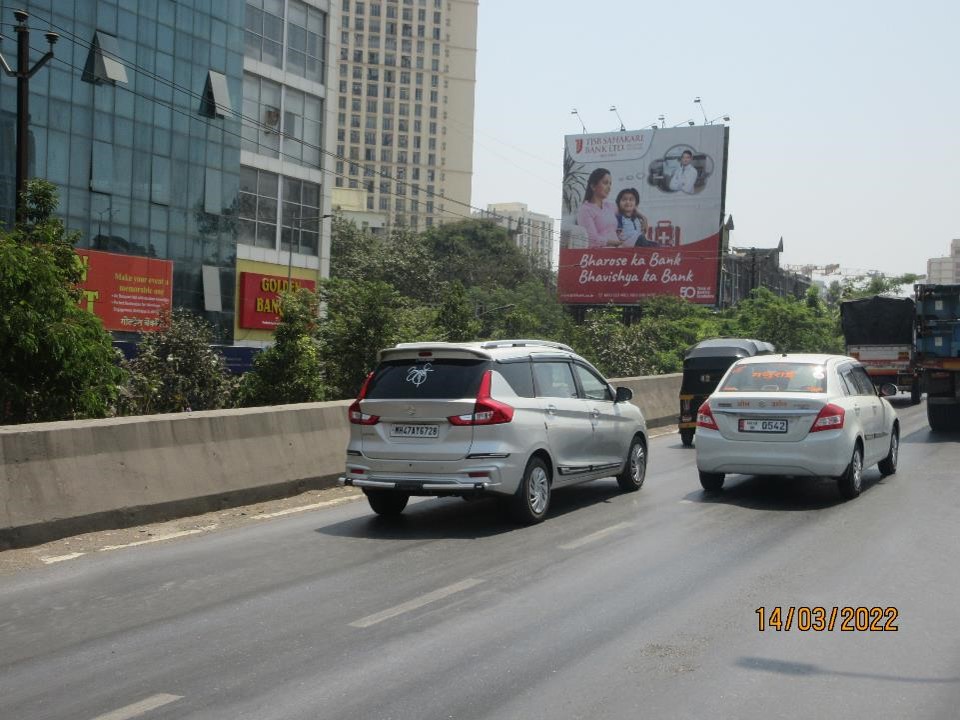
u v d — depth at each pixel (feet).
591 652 18.25
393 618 20.65
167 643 18.92
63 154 106.32
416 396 31.40
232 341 129.59
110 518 30.32
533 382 33.68
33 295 39.86
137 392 70.28
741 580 24.00
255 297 132.46
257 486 36.27
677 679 16.76
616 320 149.18
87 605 21.86
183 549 28.04
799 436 36.29
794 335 173.37
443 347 31.65
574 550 27.86
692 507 35.81
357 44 531.50
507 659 17.83
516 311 180.96
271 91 136.05
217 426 35.53
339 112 529.45
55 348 40.14
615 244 231.30
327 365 81.61
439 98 545.85
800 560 26.37
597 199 233.35
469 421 30.66
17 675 17.06
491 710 15.28
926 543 28.60
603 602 21.91
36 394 40.91
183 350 81.00
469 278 296.71
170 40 118.83
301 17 140.77
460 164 554.87
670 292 225.76
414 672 17.10
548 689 16.24
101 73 108.78
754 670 17.26
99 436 30.86
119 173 112.78
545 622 20.29
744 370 40.01
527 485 31.83
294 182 140.46
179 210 120.98
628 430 39.70
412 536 30.22
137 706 15.48
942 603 21.80
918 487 40.52
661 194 226.79
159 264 117.39
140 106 115.14
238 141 129.80
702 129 222.69
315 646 18.66
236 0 128.26
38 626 20.17
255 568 25.59
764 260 280.10
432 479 30.78
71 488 29.43
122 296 112.47
